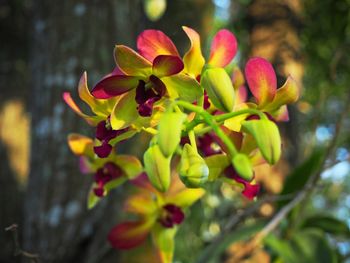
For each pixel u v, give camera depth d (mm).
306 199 381
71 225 454
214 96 210
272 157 202
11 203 693
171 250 297
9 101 746
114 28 504
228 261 406
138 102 216
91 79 483
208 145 259
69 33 492
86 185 466
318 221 402
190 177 207
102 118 227
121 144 415
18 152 729
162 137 196
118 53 210
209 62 224
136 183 291
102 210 445
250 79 224
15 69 762
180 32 514
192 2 535
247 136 239
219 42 225
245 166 201
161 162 208
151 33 212
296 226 385
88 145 270
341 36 716
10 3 774
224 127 236
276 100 227
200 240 555
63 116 474
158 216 297
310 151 445
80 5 499
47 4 504
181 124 198
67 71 484
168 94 217
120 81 215
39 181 470
